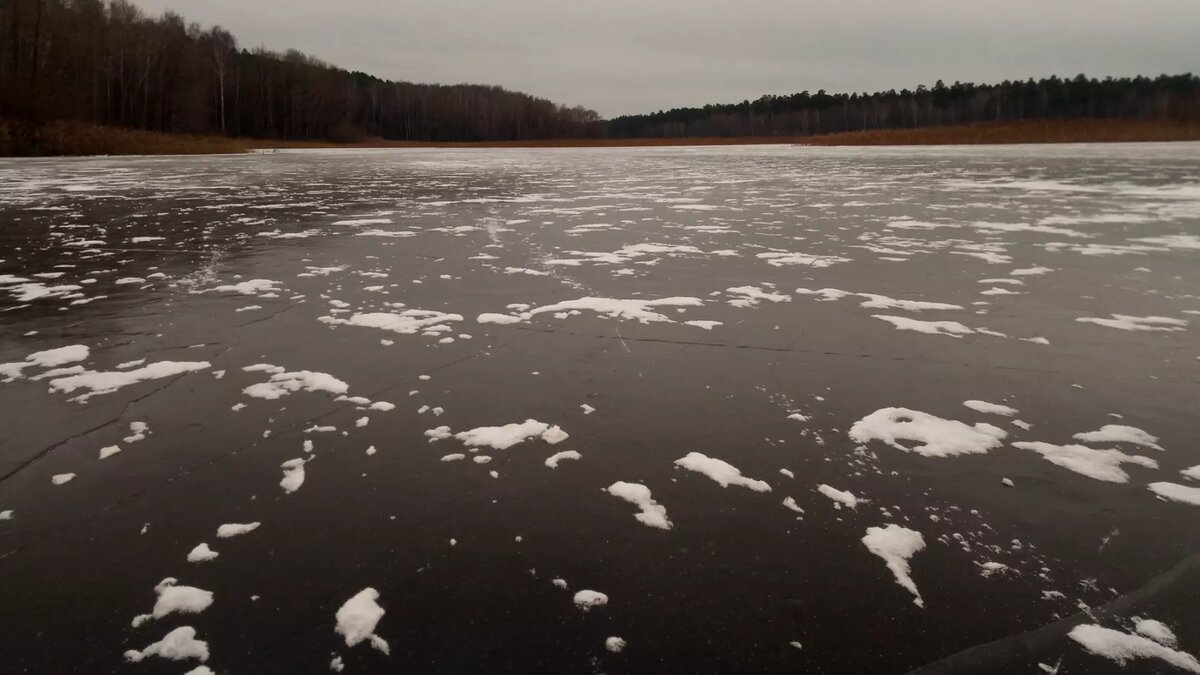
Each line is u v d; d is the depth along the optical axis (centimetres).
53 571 216
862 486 265
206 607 200
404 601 203
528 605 201
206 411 328
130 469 276
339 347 420
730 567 219
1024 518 245
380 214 1055
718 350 415
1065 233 845
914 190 1430
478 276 614
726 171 2161
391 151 4691
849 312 495
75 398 342
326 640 187
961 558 223
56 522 241
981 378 370
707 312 496
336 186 1584
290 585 209
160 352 409
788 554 225
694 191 1457
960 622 195
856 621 196
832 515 246
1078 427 312
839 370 382
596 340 434
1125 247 748
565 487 264
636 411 330
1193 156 2562
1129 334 443
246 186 1552
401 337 440
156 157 2875
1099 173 1836
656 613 198
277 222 958
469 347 421
